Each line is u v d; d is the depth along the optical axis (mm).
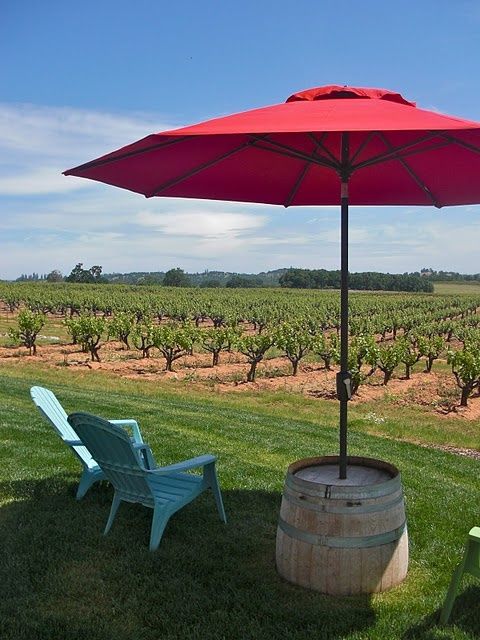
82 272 106375
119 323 20719
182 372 16344
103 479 4859
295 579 3391
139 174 3828
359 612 3146
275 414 10852
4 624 2965
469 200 4859
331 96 3209
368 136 3449
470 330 26047
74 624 2988
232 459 6156
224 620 3062
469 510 4914
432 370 18500
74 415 3865
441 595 3350
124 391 12359
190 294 60938
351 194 5016
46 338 22781
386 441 8234
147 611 3129
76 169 3391
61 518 4273
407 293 90250
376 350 15062
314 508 3305
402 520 3438
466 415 12078
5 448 6094
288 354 16500
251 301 46812
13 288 54344
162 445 6680
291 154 3531
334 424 10094
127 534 4023
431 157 3902
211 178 4371
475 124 2434
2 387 10273
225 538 4043
